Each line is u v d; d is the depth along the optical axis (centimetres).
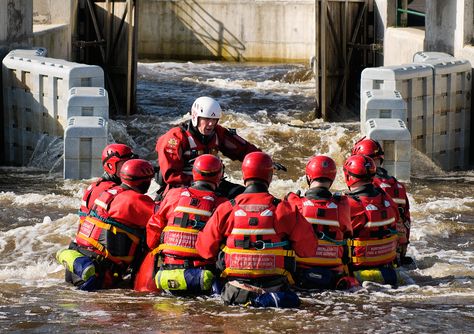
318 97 3516
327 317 1147
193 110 1467
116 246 1372
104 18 3628
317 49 3484
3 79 2838
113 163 1409
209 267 1305
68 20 3628
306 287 1338
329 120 3562
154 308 1209
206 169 1309
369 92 2586
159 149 1472
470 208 2167
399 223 1534
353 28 3766
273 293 1219
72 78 2623
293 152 2880
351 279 1367
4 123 2859
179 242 1300
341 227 1342
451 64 2786
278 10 5228
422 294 1325
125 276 1451
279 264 1239
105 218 1375
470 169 2828
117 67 3572
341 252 1350
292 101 3925
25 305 1230
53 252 1711
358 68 3809
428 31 3117
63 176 2511
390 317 1146
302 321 1125
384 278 1387
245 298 1220
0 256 1681
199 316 1155
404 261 1577
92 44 3616
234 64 5181
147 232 1341
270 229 1233
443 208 2156
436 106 2770
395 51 3575
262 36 5269
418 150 2761
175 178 1458
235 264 1236
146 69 4847
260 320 1130
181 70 4856
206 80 4475
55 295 1306
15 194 2258
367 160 1399
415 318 1139
